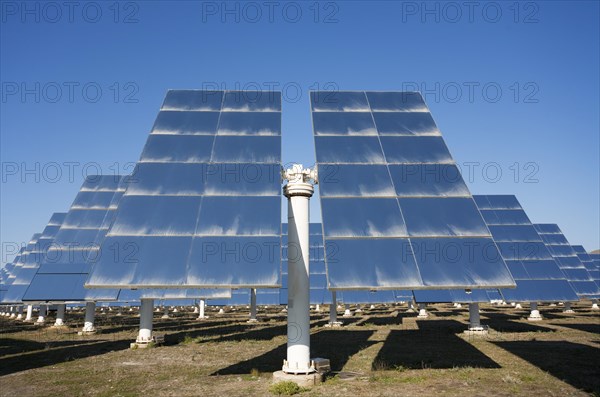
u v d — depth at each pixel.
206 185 12.62
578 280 40.16
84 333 29.25
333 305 33.41
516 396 11.99
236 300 40.91
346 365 16.73
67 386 13.81
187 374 15.46
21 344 24.41
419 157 13.85
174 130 14.42
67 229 29.25
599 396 11.91
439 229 11.88
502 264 11.20
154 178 12.80
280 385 12.30
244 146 13.85
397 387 12.91
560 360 17.34
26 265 34.09
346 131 14.62
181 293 23.19
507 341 23.12
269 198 12.30
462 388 12.81
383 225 11.84
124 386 13.71
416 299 27.34
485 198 32.16
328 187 12.69
